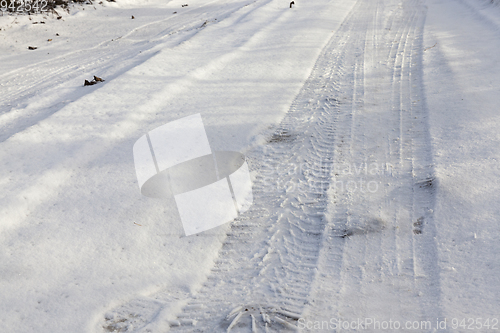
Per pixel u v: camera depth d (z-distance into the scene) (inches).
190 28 560.4
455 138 207.8
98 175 194.4
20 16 617.0
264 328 112.0
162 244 150.8
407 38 427.5
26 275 134.0
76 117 254.4
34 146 217.2
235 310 120.0
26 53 479.5
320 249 145.3
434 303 116.3
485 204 154.7
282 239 152.8
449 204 158.1
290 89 306.7
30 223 160.9
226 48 419.5
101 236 153.4
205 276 137.7
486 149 192.9
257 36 468.1
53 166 196.9
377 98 276.8
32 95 320.2
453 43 388.2
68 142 221.5
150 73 339.3
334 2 677.3
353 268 135.0
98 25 615.8
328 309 118.3
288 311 118.3
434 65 330.3
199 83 323.9
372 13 580.1
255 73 343.6
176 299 126.3
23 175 188.7
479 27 442.0
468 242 137.9
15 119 266.8
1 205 164.2
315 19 550.3
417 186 174.4
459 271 126.6
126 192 180.7
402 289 123.3
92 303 123.4
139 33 562.3
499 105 238.5
